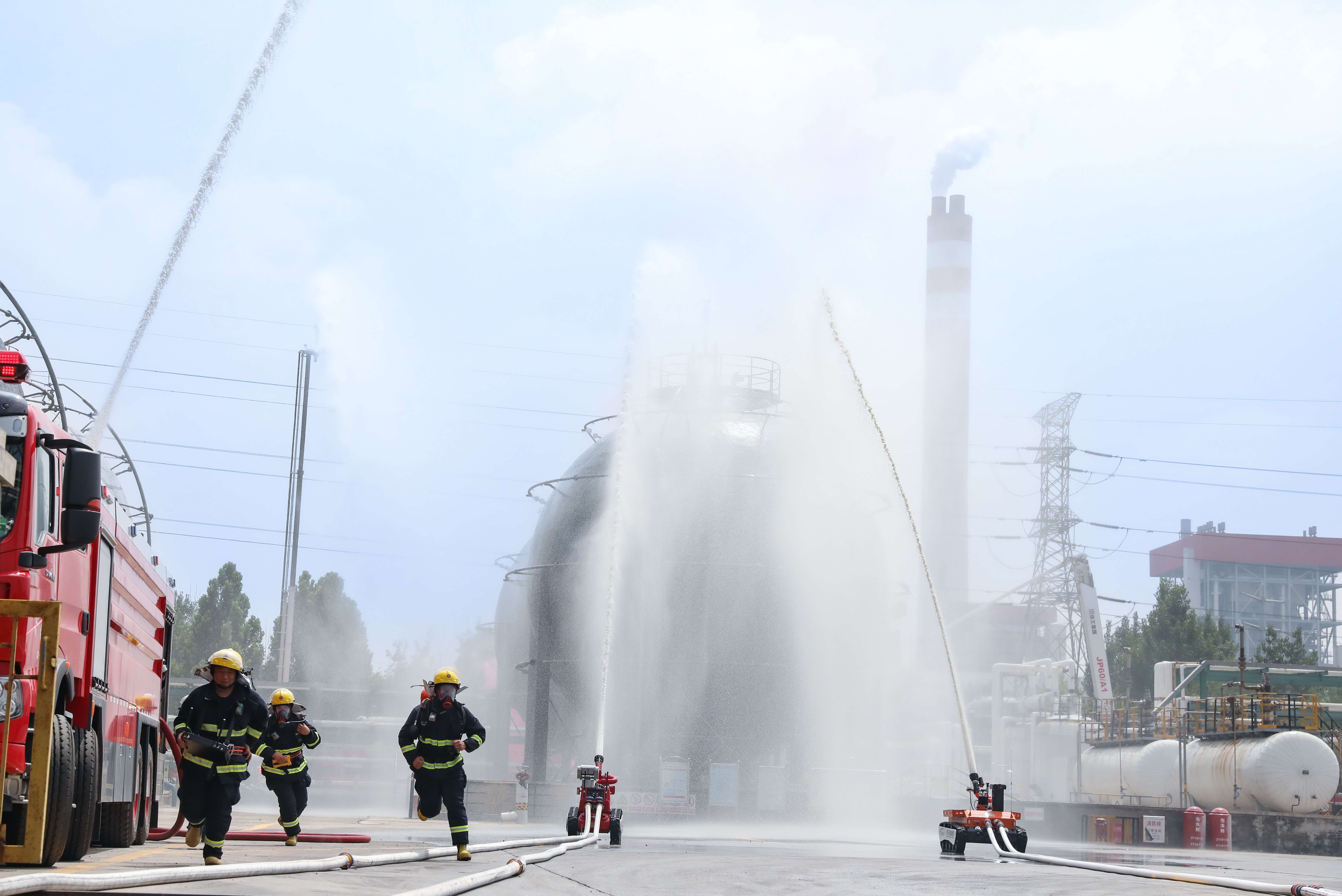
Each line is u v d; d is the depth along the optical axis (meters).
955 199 101.00
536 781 40.09
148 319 20.81
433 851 14.77
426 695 14.69
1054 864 20.59
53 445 11.10
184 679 67.88
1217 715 48.50
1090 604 71.38
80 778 11.98
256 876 10.71
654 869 15.39
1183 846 38.09
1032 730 58.19
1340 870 24.94
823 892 12.55
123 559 14.61
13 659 10.03
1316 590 171.50
